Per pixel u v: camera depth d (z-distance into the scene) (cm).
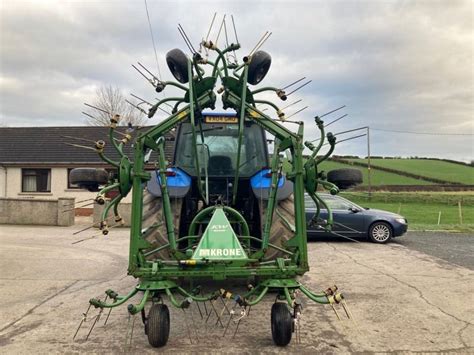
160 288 345
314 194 407
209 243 358
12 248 939
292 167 406
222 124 568
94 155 2119
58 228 1359
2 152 2189
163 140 428
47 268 727
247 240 429
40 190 2114
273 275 360
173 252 366
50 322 443
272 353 359
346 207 1105
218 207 407
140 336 398
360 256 858
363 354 361
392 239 1155
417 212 2191
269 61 409
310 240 1117
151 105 446
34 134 2319
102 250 923
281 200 521
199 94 426
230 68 445
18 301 523
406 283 620
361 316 466
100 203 362
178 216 484
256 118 407
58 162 2058
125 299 352
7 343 384
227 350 364
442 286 602
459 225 1509
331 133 371
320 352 363
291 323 362
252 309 482
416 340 395
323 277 660
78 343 382
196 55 379
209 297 354
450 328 429
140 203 370
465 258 838
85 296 546
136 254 359
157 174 499
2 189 2106
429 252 917
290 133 398
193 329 416
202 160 561
